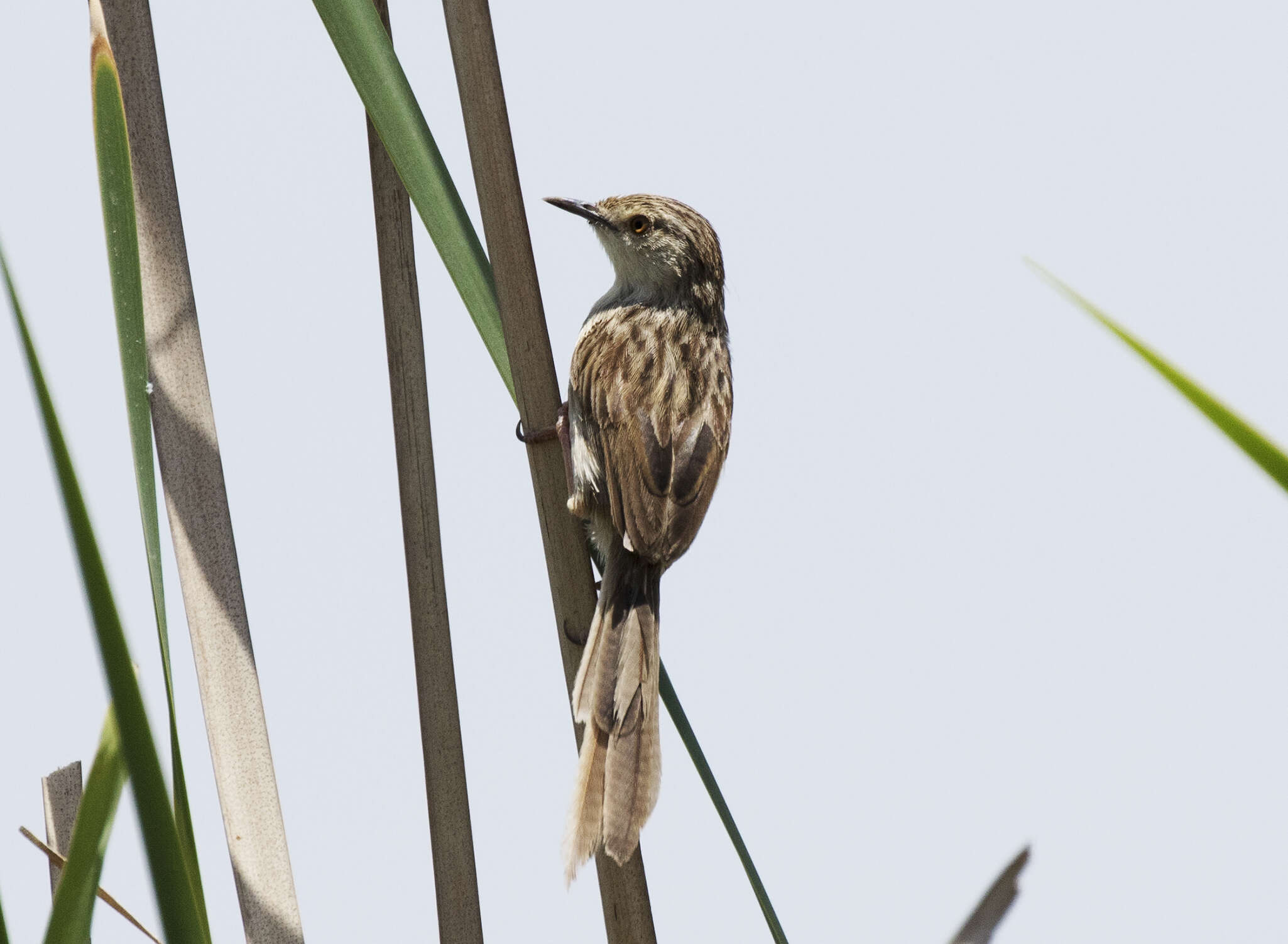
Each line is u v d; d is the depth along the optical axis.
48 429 4.16
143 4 6.87
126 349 5.18
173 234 6.88
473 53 6.63
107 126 5.14
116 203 5.18
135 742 4.43
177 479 6.75
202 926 4.69
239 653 6.73
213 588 6.72
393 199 7.23
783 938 5.99
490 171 6.74
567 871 6.83
